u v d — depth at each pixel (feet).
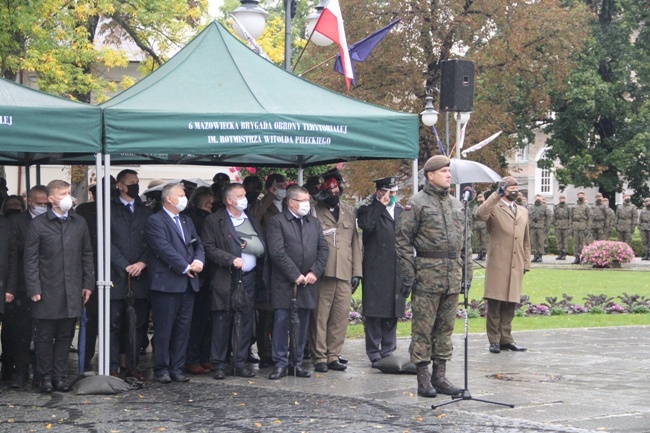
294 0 53.83
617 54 146.51
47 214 33.09
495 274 42.57
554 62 124.88
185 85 36.04
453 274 31.22
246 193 40.60
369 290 37.83
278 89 37.11
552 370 38.01
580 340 47.47
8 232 33.45
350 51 57.36
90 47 77.71
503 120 120.26
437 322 32.01
